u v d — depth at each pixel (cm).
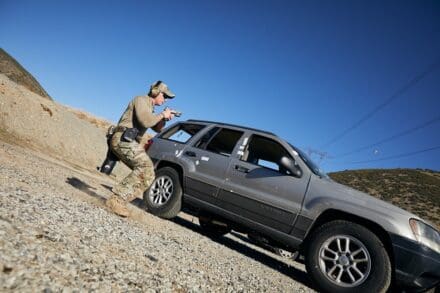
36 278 155
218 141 634
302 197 502
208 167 597
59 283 160
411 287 421
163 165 664
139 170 423
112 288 181
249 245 841
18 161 595
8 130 1322
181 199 617
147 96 436
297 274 591
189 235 523
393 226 433
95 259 215
